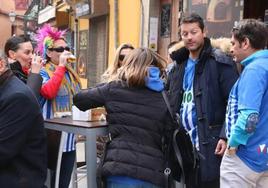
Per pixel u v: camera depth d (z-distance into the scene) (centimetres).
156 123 299
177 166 307
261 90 303
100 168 305
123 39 981
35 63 388
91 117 343
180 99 374
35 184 285
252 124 299
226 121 331
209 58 359
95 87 318
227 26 633
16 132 274
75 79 438
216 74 354
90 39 1243
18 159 283
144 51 311
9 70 284
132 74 302
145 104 302
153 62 312
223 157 326
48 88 402
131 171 292
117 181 299
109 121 310
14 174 281
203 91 355
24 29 2216
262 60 311
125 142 299
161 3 863
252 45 321
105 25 1105
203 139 351
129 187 295
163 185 296
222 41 384
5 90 279
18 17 2386
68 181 423
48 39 430
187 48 369
